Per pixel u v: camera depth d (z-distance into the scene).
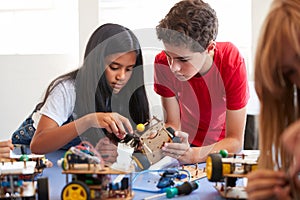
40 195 0.84
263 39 0.74
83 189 0.80
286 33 0.70
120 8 2.27
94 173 0.82
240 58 1.42
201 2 1.30
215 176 0.88
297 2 0.73
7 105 2.35
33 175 0.91
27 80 2.33
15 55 2.32
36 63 2.31
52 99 1.24
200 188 0.98
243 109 1.37
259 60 0.75
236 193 0.90
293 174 0.72
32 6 2.35
